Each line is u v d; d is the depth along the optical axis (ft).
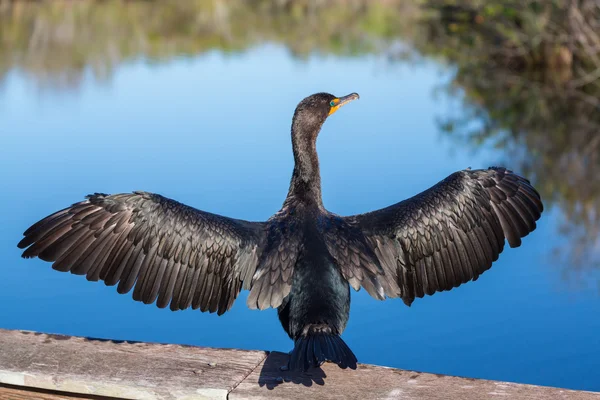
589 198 38.11
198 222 13.85
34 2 82.53
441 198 14.80
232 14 84.53
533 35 65.51
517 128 50.65
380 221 14.60
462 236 14.79
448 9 75.87
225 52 69.72
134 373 12.82
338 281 13.64
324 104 16.05
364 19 86.48
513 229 15.10
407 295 14.64
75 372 12.76
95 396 12.83
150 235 13.56
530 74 65.31
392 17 87.56
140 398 12.53
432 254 14.64
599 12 65.46
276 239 14.05
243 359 13.32
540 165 43.47
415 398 12.11
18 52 65.51
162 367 13.04
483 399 12.07
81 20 77.56
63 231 13.28
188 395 12.39
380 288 13.76
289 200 15.16
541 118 53.16
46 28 73.87
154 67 62.08
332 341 12.44
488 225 14.99
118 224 13.46
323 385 12.50
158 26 76.79
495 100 58.18
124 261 13.48
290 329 13.38
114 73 59.00
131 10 82.58
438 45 74.13
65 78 56.75
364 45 74.08
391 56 69.56
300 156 15.57
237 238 13.99
